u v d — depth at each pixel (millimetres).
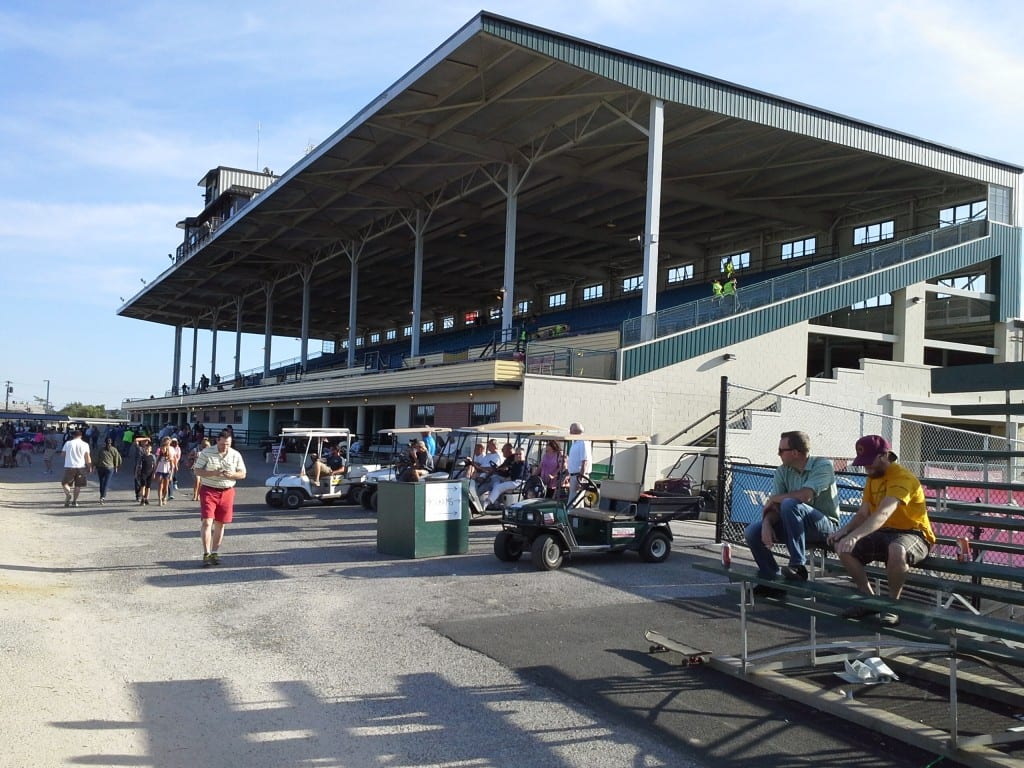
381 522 12258
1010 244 29609
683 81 23281
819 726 5242
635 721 5324
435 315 71188
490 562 11602
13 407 164625
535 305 60125
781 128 24750
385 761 4715
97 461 20531
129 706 5520
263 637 7352
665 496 12516
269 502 18875
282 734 5102
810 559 7270
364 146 29609
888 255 27172
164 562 11195
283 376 47469
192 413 69250
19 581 9461
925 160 27547
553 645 7133
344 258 48938
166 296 63594
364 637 7375
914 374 26016
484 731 5172
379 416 37750
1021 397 26750
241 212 39719
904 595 8750
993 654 4465
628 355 23203
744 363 24766
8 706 5332
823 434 23234
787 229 40000
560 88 24281
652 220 23328
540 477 15031
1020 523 6289
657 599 9203
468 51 21922
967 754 4621
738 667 6219
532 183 33125
